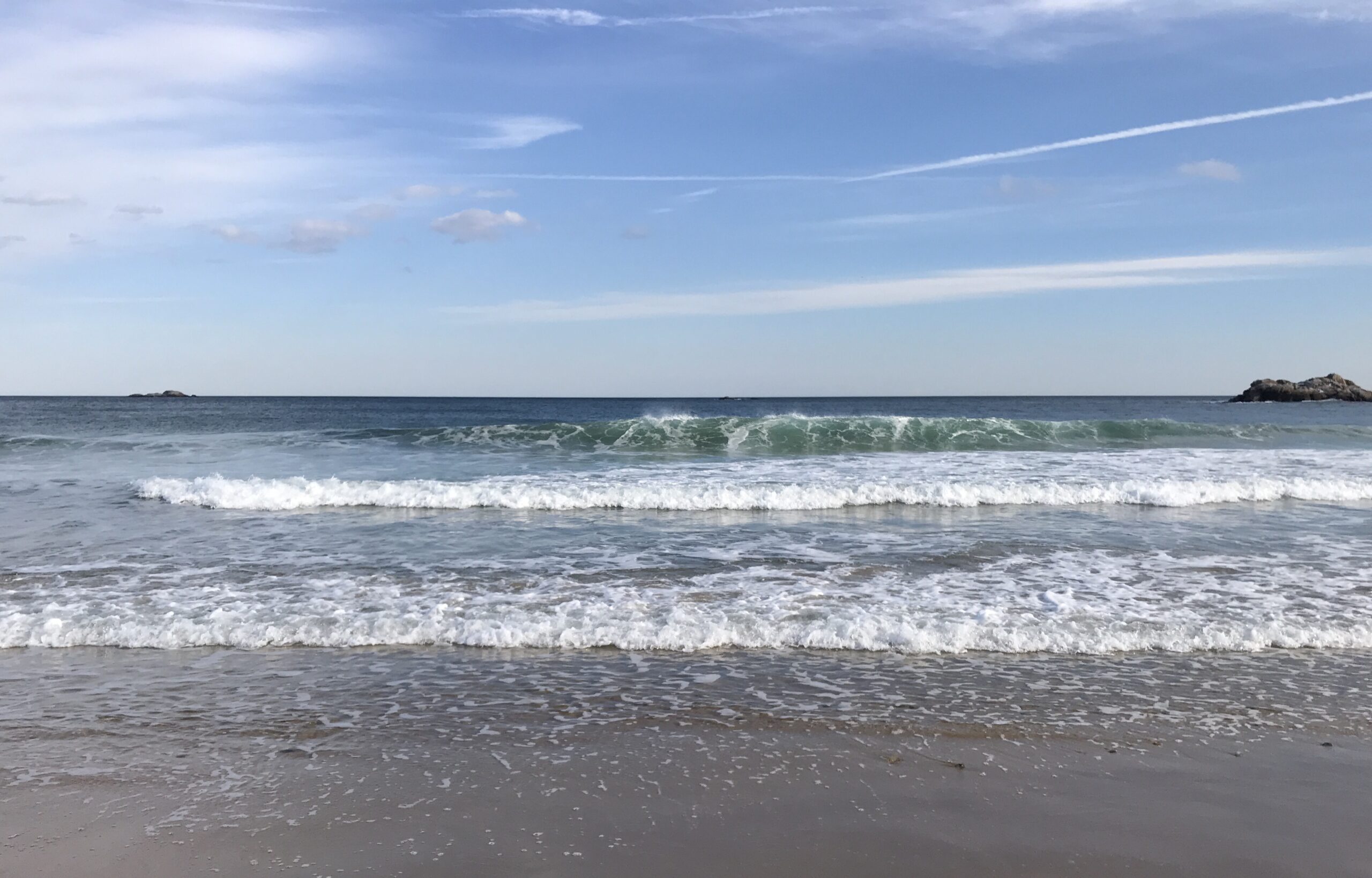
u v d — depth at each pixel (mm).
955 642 6227
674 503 12898
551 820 3826
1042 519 11750
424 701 5250
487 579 8188
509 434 22609
